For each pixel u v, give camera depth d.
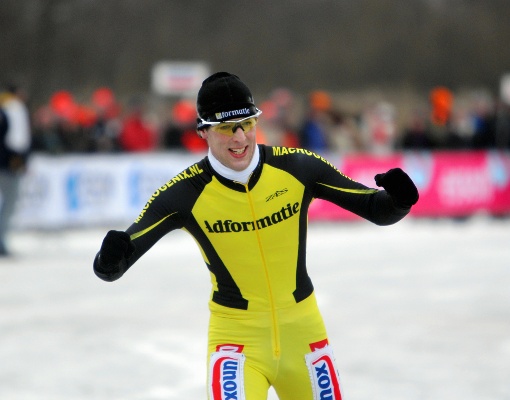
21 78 71.12
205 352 17.66
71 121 38.03
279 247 9.38
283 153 9.44
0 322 20.16
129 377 15.99
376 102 84.38
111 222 34.41
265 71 88.56
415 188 8.77
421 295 23.14
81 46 82.12
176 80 48.75
